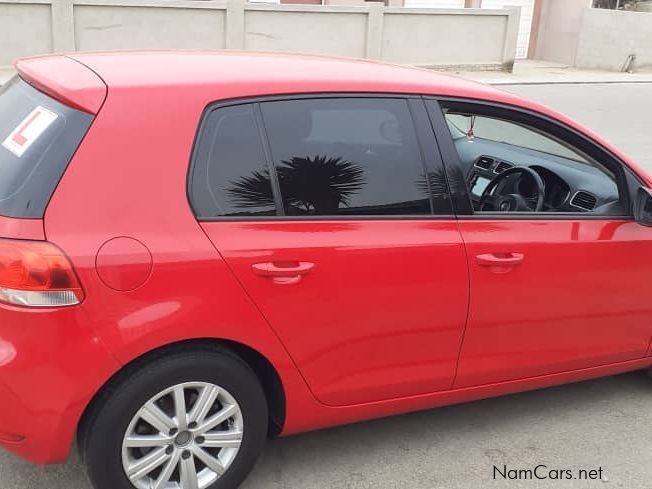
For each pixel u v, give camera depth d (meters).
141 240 2.39
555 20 21.36
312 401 2.82
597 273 3.25
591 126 11.84
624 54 19.56
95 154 2.40
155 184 2.45
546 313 3.19
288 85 2.73
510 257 3.02
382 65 3.23
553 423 3.54
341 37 15.67
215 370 2.55
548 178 3.63
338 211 2.75
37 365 2.31
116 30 13.59
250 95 2.65
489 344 3.12
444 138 2.99
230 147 2.59
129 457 2.52
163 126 2.50
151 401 2.48
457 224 2.96
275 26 14.96
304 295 2.65
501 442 3.35
